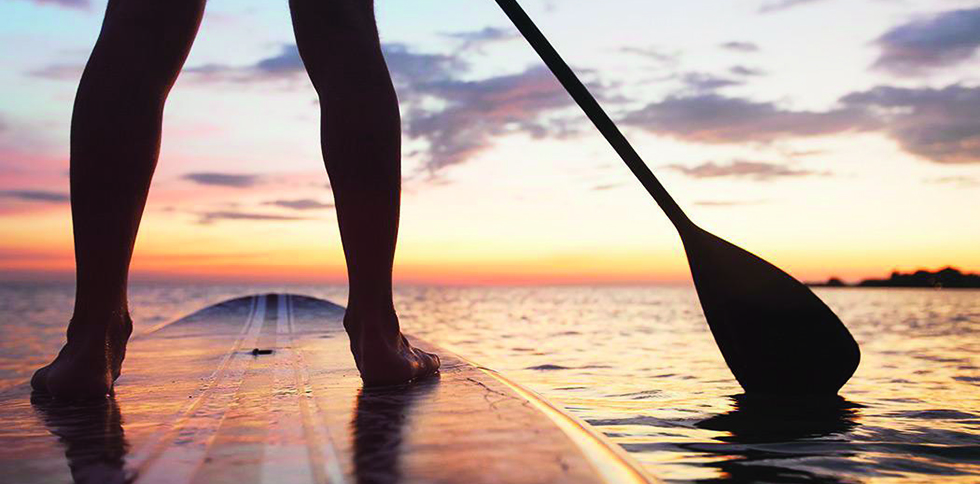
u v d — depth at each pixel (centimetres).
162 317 2458
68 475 59
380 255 114
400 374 109
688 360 493
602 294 7494
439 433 68
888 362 478
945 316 1686
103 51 108
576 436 66
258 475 57
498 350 670
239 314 312
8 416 87
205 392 105
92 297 106
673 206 179
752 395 195
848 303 3209
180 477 58
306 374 123
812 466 114
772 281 180
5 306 3631
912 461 118
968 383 310
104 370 104
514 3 159
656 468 112
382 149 114
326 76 115
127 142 107
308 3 115
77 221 107
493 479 52
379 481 52
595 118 168
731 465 113
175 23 111
